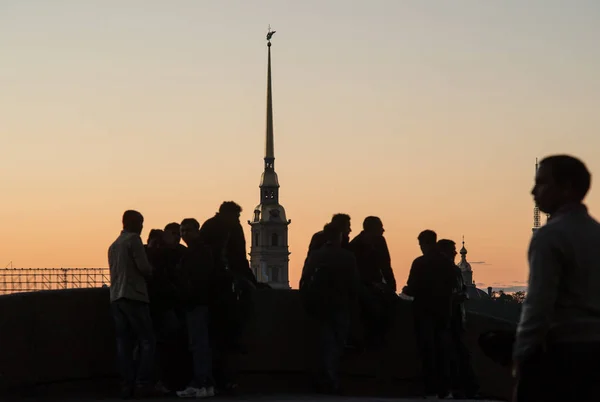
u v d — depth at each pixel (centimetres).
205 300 1705
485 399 1942
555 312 711
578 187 723
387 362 2047
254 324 2034
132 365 1709
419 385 2052
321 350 1861
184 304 1712
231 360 2016
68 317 1836
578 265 702
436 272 1878
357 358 2052
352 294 1850
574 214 716
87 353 1861
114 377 1891
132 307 1683
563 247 702
